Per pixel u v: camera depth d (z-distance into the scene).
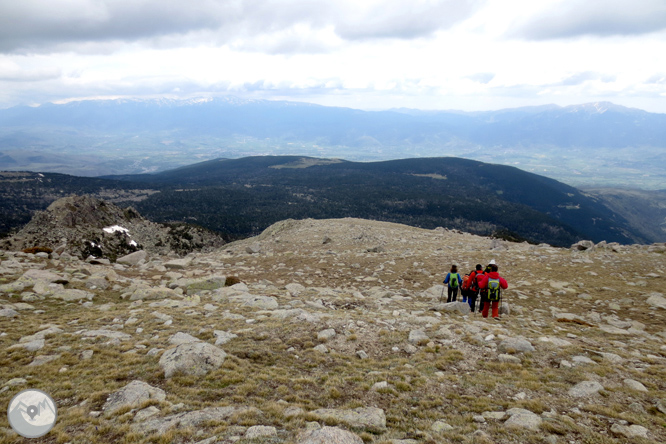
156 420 5.66
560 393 7.48
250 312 13.11
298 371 8.43
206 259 27.88
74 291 14.45
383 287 20.08
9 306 11.91
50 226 64.38
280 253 29.95
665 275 19.14
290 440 5.20
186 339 9.53
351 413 6.31
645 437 5.57
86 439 5.14
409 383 7.96
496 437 5.63
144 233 86.06
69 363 7.91
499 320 13.59
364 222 56.16
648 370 8.64
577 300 16.77
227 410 6.19
